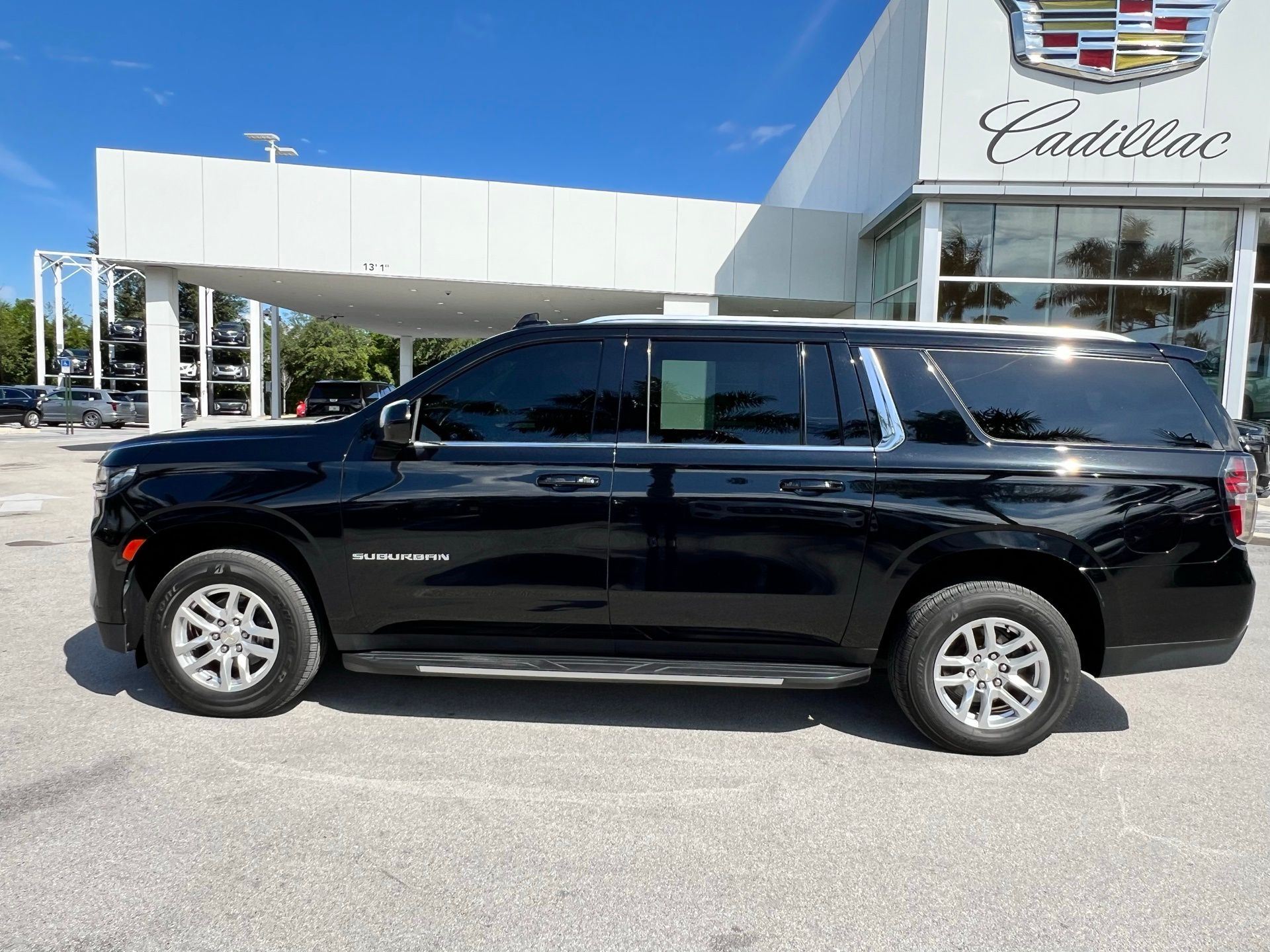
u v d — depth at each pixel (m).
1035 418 3.46
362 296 20.14
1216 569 3.37
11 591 6.04
